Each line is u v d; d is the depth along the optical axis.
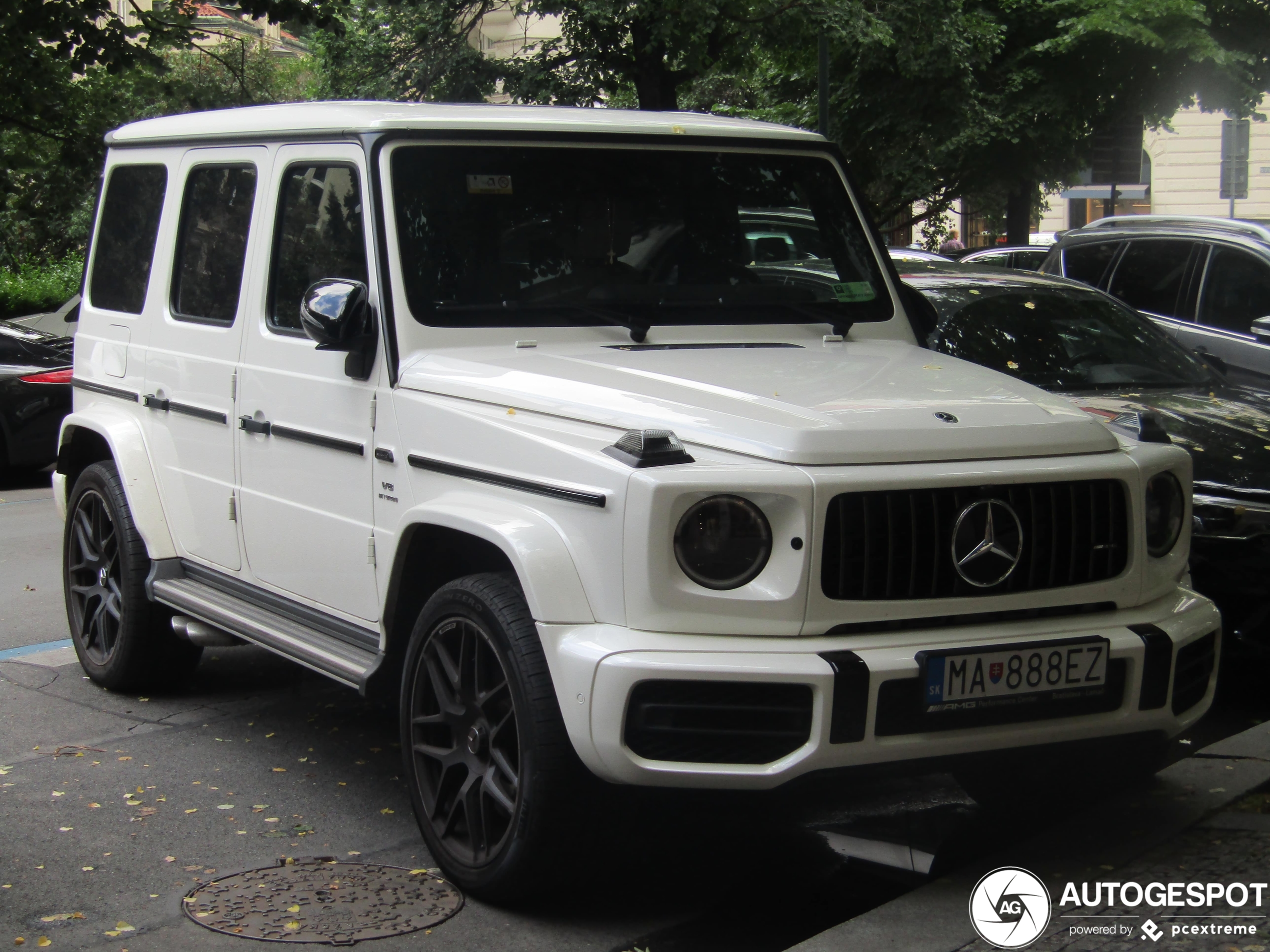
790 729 3.33
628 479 3.38
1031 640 3.52
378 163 4.43
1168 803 4.18
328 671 4.42
